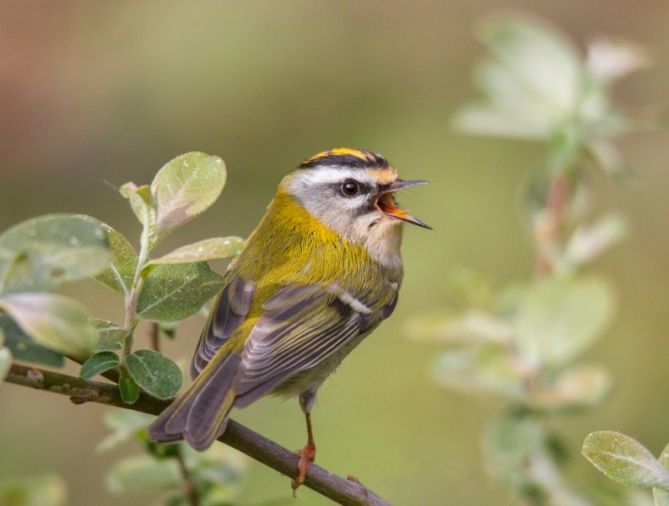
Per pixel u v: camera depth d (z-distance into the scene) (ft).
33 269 13.52
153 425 18.19
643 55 31.27
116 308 43.70
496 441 27.04
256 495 34.76
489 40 30.53
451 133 49.39
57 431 39.42
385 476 36.76
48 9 49.16
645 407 40.16
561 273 28.84
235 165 48.47
